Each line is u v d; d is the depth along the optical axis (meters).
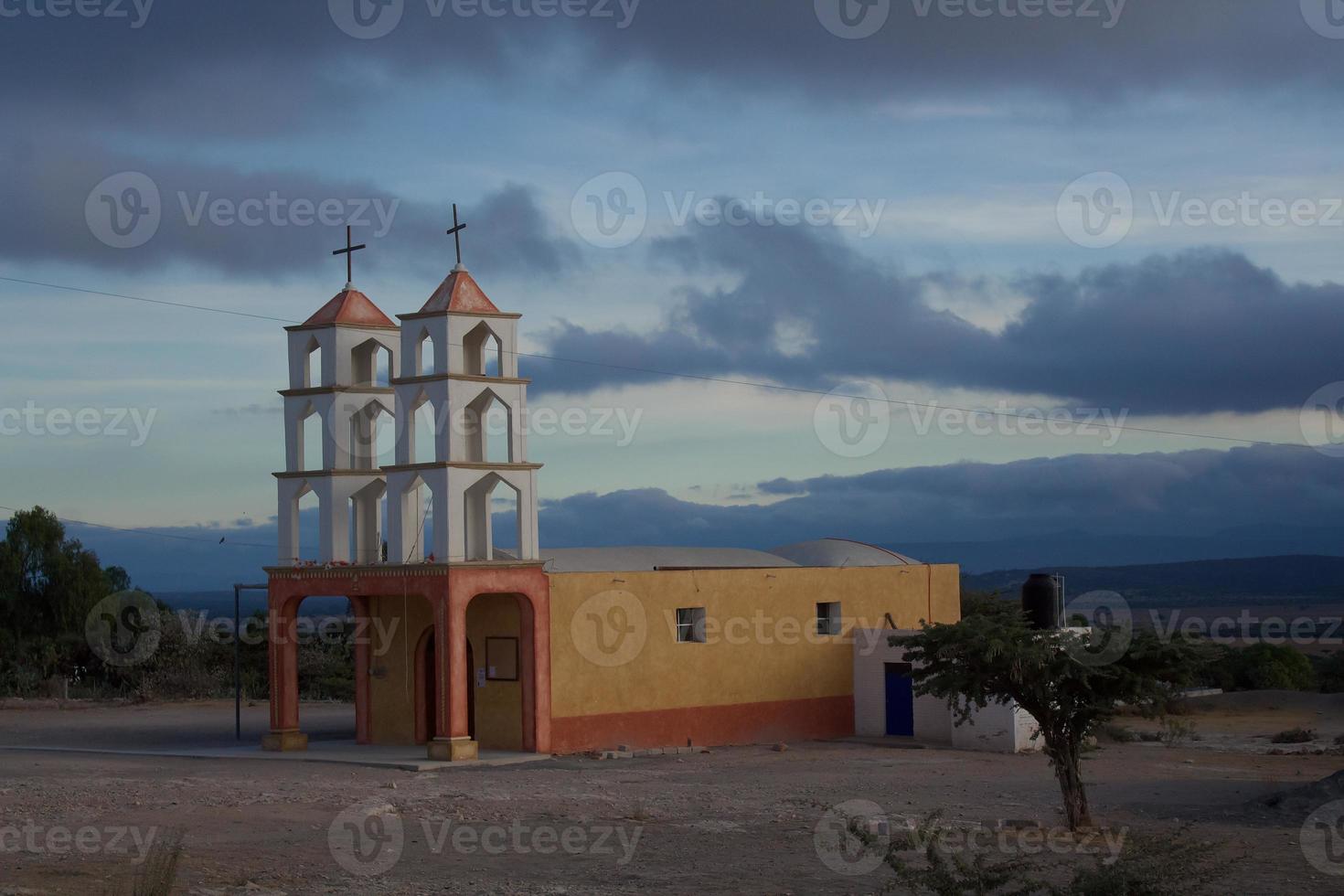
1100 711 20.33
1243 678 55.28
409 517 30.86
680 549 37.88
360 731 33.31
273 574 32.00
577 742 31.67
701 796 23.80
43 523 59.94
